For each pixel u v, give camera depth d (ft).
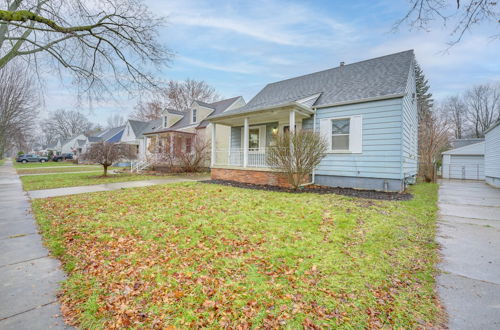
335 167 29.94
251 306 6.93
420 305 6.99
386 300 7.18
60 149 181.47
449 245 11.46
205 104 67.62
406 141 27.89
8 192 26.45
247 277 8.45
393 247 11.02
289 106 27.66
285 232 12.78
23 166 83.87
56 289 8.05
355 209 17.42
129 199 21.48
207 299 7.27
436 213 17.37
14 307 7.07
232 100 66.28
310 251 10.48
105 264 9.56
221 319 6.42
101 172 56.75
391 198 22.07
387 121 26.11
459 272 8.95
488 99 103.35
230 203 19.57
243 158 37.22
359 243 11.37
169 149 56.44
